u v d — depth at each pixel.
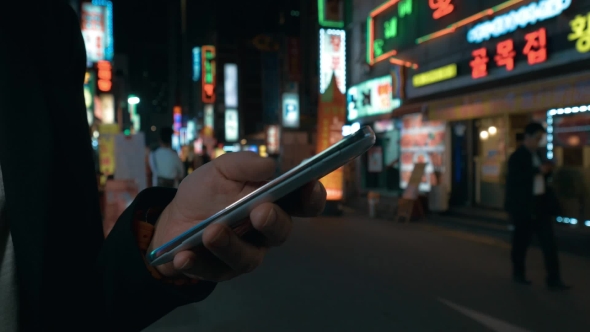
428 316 4.28
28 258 0.65
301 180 0.54
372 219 10.55
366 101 13.62
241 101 40.34
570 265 6.02
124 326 0.71
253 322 4.12
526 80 7.80
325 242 7.75
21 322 0.66
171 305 0.69
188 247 0.61
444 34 10.20
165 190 0.82
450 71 9.80
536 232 5.15
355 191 13.97
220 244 0.55
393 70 11.99
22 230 0.65
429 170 11.30
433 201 10.32
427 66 10.83
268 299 4.74
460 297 4.82
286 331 3.92
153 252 0.65
